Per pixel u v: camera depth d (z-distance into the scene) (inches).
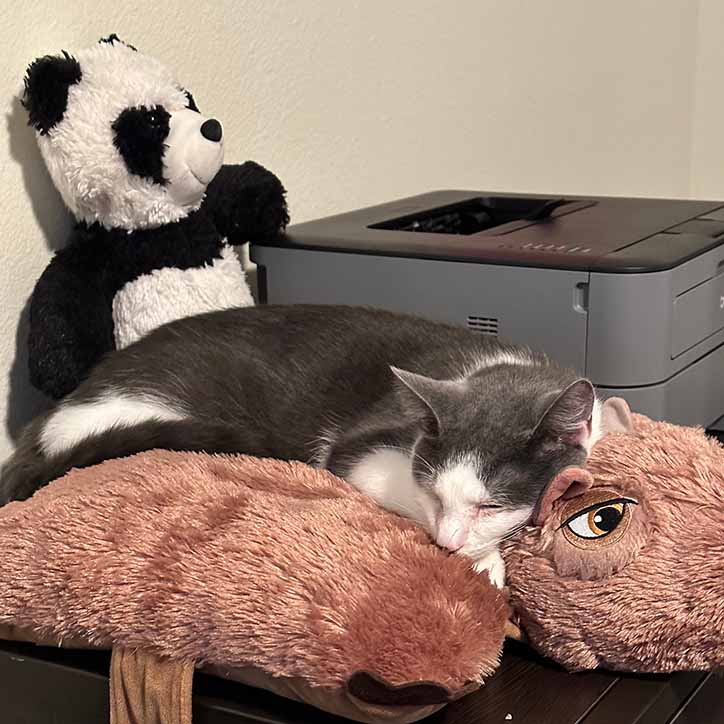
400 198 68.2
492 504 34.6
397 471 37.9
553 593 32.1
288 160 59.2
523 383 38.7
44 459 41.2
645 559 31.3
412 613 28.7
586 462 34.4
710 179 106.6
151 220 45.3
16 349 45.8
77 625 32.1
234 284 48.7
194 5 51.7
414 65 68.0
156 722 31.0
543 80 81.9
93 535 32.8
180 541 31.7
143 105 43.3
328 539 31.2
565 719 30.3
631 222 54.3
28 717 34.6
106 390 43.1
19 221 44.9
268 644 28.9
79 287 44.3
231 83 54.6
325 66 60.7
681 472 32.5
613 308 43.9
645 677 32.7
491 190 77.8
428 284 48.1
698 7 102.9
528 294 45.7
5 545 33.9
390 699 27.7
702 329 48.7
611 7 89.4
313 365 44.1
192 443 39.4
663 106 99.7
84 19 46.2
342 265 50.0
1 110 43.5
